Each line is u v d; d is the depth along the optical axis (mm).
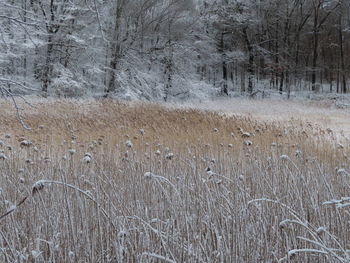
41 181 1979
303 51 36312
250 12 30156
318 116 16422
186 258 2736
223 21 29594
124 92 20750
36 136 7422
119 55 21500
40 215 3029
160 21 23969
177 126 9250
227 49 32562
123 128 8859
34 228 2871
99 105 14133
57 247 2799
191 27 26750
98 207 2623
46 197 3361
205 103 22406
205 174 4164
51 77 19641
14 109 12039
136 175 4059
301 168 4434
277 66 31031
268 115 16891
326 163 5152
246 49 32312
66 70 19484
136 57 22312
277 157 5379
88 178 3922
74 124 9305
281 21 32781
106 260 2834
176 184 3805
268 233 3189
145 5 23250
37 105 12953
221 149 6133
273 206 3389
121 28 21359
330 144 6992
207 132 8539
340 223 3113
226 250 2781
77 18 19125
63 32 18562
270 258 2896
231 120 11398
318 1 33438
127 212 3227
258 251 2932
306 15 34781
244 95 30031
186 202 3307
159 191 3621
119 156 5219
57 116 11203
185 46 25422
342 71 32938
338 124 13305
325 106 22000
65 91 19141
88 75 23578
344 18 35156
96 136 7766
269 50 33781
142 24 22891
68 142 6633
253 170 4363
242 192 3227
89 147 5750
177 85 24812
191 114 12805
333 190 3553
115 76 21438
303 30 35938
